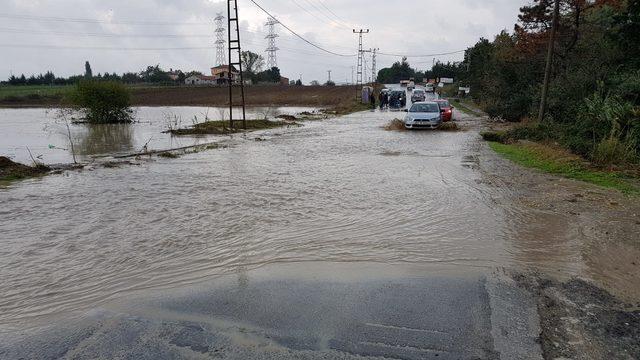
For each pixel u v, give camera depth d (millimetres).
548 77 17750
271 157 13852
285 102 64562
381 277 4738
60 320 3939
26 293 4512
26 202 8227
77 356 3352
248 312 3992
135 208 7691
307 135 21125
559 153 12648
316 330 3662
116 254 5527
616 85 15438
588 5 21953
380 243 5801
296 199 8203
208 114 43719
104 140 21484
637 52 17047
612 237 5926
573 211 7180
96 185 9758
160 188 9336
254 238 6043
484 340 3480
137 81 118000
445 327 3684
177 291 4469
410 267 5012
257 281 4672
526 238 5938
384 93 50812
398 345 3428
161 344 3494
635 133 11789
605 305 4059
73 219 7059
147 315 3982
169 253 5535
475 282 4586
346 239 5965
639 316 3855
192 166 12234
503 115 27219
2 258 5441
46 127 29328
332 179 10117
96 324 3842
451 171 10953
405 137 19484
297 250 5578
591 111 13219
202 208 7621
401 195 8445
